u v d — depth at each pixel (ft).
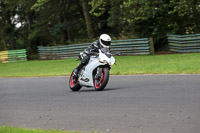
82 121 51.80
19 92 95.30
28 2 281.33
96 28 293.84
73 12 304.30
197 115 48.44
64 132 43.65
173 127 43.98
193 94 64.49
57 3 282.15
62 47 254.27
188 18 213.05
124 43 214.07
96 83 80.74
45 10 290.76
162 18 215.92
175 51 201.26
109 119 51.24
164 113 51.39
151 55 196.75
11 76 153.48
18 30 322.55
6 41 319.68
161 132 42.37
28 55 298.35
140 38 219.61
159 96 65.67
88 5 270.05
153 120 48.06
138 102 61.52
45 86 105.40
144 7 203.10
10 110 67.21
